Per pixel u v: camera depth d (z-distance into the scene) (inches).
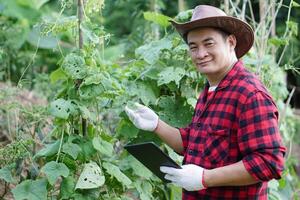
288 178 154.8
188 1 258.2
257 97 79.5
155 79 115.5
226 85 83.4
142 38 201.6
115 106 110.3
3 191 119.2
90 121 101.0
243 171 77.2
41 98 167.2
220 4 150.1
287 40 137.8
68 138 97.2
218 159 82.2
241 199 83.0
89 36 98.3
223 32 85.2
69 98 98.3
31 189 94.7
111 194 102.4
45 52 211.5
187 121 115.8
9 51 178.2
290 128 178.5
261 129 77.9
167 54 119.5
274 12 150.2
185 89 116.6
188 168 80.1
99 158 99.9
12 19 201.9
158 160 81.2
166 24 122.5
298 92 287.9
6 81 167.8
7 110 125.8
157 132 97.5
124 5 255.4
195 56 85.5
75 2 114.8
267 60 141.1
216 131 82.4
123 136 112.0
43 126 121.8
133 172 107.9
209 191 84.4
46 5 228.5
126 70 119.9
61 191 96.0
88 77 95.6
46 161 101.1
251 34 87.8
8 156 105.9
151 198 110.4
